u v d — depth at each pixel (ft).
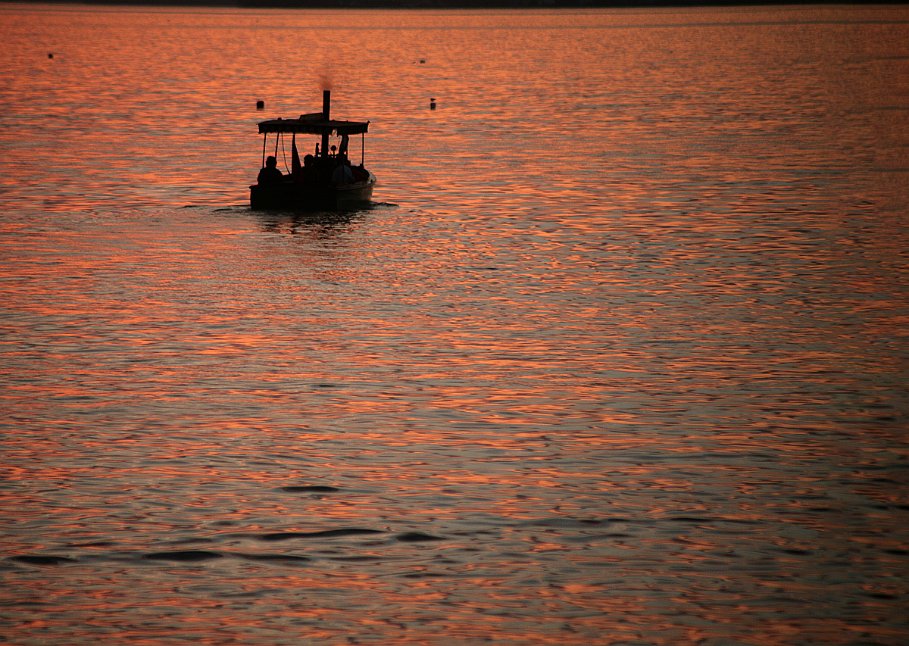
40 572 173.17
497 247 411.75
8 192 521.65
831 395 256.73
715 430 234.58
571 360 281.54
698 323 315.17
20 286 352.08
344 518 191.52
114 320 314.55
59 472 210.38
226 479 207.41
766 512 195.31
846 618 162.20
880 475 211.61
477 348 290.76
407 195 521.24
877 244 413.59
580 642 156.25
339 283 358.23
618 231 440.04
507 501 198.70
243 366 274.57
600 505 197.57
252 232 437.58
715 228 444.14
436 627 159.43
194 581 171.01
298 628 159.12
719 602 165.99
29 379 264.31
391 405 247.91
